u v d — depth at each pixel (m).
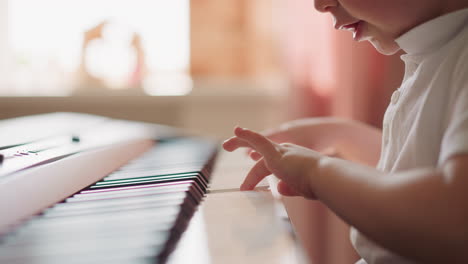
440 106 0.37
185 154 0.67
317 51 1.32
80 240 0.26
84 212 0.33
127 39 1.72
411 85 0.43
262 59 1.73
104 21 1.70
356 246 0.47
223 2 1.72
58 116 1.04
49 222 0.30
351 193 0.29
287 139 0.67
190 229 0.30
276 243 0.27
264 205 0.37
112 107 1.58
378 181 0.29
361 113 1.17
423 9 0.39
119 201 0.36
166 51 1.76
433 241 0.25
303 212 1.29
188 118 1.63
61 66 1.72
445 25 0.39
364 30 0.44
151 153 0.70
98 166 0.49
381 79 1.14
